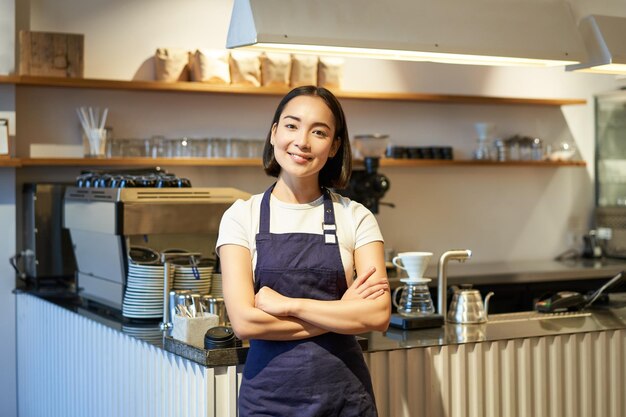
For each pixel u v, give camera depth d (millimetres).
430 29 3637
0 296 4777
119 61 5141
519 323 3631
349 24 3477
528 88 6426
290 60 5328
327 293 2402
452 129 6156
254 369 2402
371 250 2459
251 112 5508
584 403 3447
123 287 3740
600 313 3893
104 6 5102
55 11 4984
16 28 4887
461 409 3170
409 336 3295
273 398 2361
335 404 2354
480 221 6312
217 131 5418
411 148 5820
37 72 4758
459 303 3637
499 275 5613
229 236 2432
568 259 6586
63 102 5020
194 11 5305
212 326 2949
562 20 4004
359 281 2373
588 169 6676
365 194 5457
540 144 6277
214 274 3779
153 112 5250
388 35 3535
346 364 2391
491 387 3229
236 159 5152
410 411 3080
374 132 5895
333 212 2463
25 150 4930
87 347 3799
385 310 2369
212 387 2721
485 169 6316
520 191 6457
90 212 3939
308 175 2393
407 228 6055
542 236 6547
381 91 5914
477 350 3197
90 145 4922
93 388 3744
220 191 3850
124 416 3414
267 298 2322
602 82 6672
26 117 4934
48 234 4777
